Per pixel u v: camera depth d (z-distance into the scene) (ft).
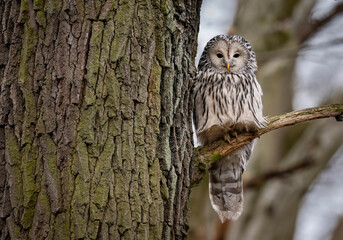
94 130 22.52
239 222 52.44
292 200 53.52
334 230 64.85
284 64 56.03
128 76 23.30
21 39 23.44
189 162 25.86
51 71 22.91
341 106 31.27
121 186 22.38
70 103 22.59
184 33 26.13
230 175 38.09
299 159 53.47
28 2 23.41
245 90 36.42
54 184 21.99
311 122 57.06
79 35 23.07
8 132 22.81
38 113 22.75
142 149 23.13
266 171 53.72
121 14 23.50
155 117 23.75
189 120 26.63
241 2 59.16
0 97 23.13
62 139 22.38
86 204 21.80
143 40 23.82
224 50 38.09
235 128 33.60
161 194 23.56
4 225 22.27
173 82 25.04
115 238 21.85
